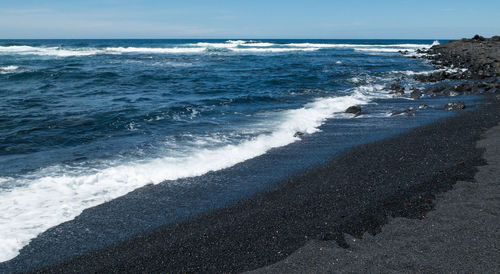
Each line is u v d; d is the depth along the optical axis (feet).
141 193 17.61
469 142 23.40
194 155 23.47
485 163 19.02
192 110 39.06
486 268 10.21
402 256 11.10
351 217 13.94
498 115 31.71
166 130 30.55
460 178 17.12
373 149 23.52
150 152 24.23
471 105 38.58
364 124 31.96
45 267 11.76
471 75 66.74
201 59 121.90
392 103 43.45
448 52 138.41
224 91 53.88
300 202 15.85
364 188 16.87
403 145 23.98
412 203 14.78
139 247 12.76
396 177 17.98
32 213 15.35
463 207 14.06
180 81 65.31
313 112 37.68
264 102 44.65
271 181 18.80
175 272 11.18
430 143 23.95
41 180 18.94
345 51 185.26
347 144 25.34
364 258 11.14
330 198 16.03
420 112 36.55
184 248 12.55
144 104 42.16
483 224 12.62
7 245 12.96
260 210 15.34
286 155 23.31
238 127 31.35
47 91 52.21
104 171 20.38
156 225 14.38
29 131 29.91
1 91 51.52
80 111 37.76
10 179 19.21
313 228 13.34
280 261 11.39
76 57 121.19
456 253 11.05
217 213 15.26
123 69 84.07
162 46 219.00
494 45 130.72
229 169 20.92
